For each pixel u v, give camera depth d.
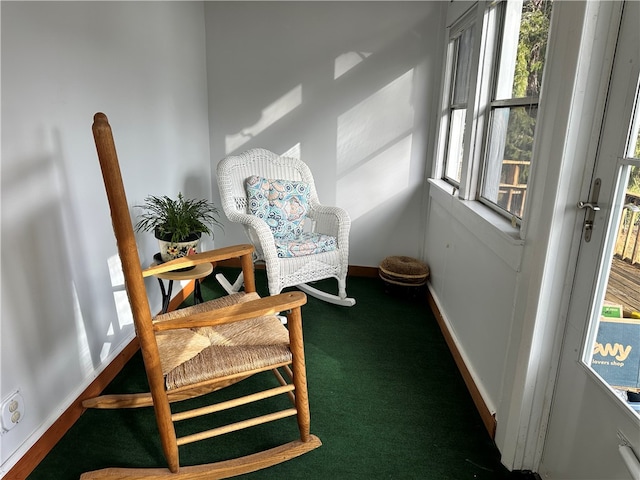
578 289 1.24
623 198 1.05
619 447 1.01
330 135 3.15
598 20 1.08
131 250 1.16
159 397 1.29
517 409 1.41
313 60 3.02
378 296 2.95
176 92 2.62
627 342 1.01
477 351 1.88
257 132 3.20
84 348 1.74
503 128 1.89
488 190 2.06
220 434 1.48
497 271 1.67
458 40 2.71
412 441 1.59
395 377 2.00
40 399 1.48
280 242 2.47
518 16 1.77
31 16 1.40
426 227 3.16
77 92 1.66
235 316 1.28
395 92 3.02
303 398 1.49
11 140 1.33
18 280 1.37
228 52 3.06
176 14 2.58
